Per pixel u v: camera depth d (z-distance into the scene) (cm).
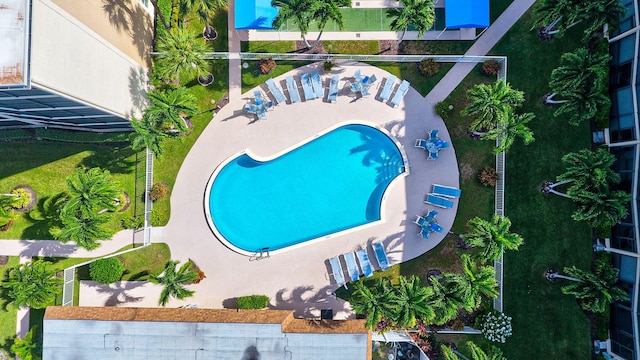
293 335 2895
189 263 3064
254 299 3077
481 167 3123
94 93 2406
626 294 2656
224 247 3158
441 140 3088
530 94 3111
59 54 2095
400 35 3155
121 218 3120
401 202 3139
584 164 2600
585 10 2536
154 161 3142
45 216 3145
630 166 2803
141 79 3030
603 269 2703
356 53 3164
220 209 3181
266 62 3106
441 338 3077
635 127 2750
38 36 1941
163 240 3153
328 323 2956
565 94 2659
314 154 3175
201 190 3155
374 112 3144
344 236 3139
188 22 3162
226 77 3164
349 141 3178
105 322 2894
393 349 3134
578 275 2734
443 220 3128
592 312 3036
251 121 3153
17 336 3127
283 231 3203
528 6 3122
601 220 2631
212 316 2934
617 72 2922
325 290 3148
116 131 3127
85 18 2319
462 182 3138
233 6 3166
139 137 2595
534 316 3077
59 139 3119
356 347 2892
